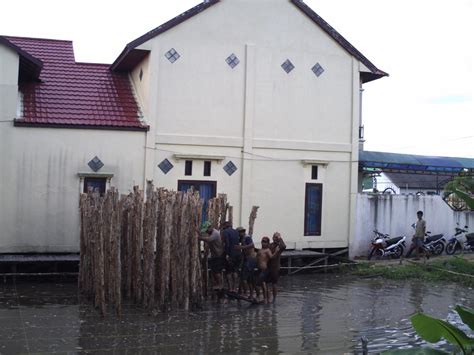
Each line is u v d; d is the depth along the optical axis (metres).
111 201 12.02
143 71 18.25
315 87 19.38
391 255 20.05
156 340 10.15
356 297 14.66
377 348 9.91
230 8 18.42
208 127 18.16
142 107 18.19
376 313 12.82
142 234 12.78
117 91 19.02
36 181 16.38
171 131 17.77
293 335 10.73
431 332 4.20
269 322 11.73
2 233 16.08
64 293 14.24
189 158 17.91
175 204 12.67
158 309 12.51
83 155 16.80
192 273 12.73
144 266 12.44
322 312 12.81
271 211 18.80
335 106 19.66
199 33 18.11
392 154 23.84
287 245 18.95
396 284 16.67
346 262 19.16
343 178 19.81
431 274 17.78
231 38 18.44
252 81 18.59
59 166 16.58
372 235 20.14
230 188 18.41
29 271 16.08
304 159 19.16
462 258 19.34
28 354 9.13
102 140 17.00
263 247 13.79
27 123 16.22
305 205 19.25
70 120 16.75
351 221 19.80
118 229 11.95
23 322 11.25
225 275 14.37
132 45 17.36
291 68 19.06
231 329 11.07
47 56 20.19
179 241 12.59
